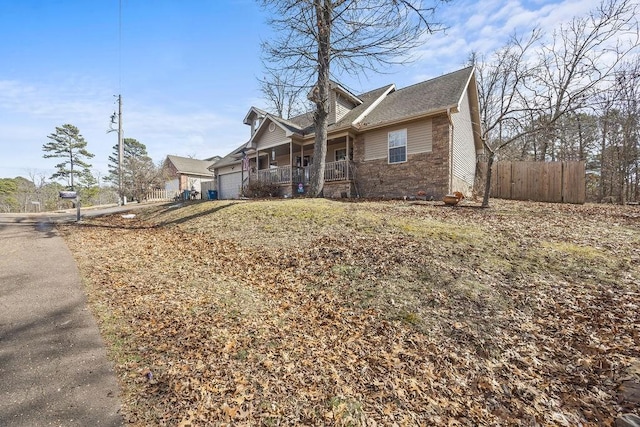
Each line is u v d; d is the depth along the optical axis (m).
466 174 14.98
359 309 3.99
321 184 12.55
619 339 3.07
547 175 12.32
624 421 2.16
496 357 2.99
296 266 5.60
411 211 8.94
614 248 5.34
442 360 2.98
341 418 2.26
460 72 14.61
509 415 2.31
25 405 2.29
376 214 8.40
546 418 2.26
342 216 8.26
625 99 10.74
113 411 2.26
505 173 13.28
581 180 11.63
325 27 10.82
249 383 2.62
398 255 5.41
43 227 10.50
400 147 13.30
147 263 6.12
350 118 14.98
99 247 7.47
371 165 14.30
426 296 4.11
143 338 3.30
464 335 3.32
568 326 3.37
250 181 18.55
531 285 4.23
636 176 17.31
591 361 2.83
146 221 11.90
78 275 5.32
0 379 2.58
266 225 8.30
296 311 4.05
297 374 2.76
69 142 40.62
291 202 10.59
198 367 2.81
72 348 3.08
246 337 3.37
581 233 6.30
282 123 16.41
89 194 40.34
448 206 9.98
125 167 28.50
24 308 3.99
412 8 9.86
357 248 5.96
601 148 18.34
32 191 38.41
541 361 2.91
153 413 2.25
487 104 21.23
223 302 4.26
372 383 2.66
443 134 12.02
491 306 3.80
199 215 10.71
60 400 2.36
